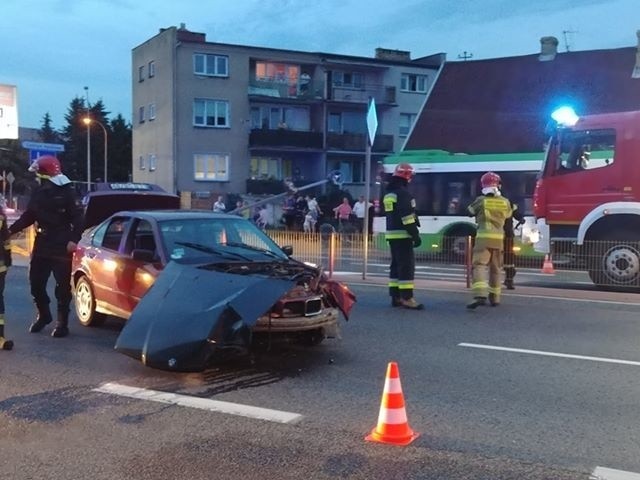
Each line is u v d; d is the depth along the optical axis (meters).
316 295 6.62
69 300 7.98
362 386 5.87
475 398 5.53
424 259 18.06
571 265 12.41
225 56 41.34
